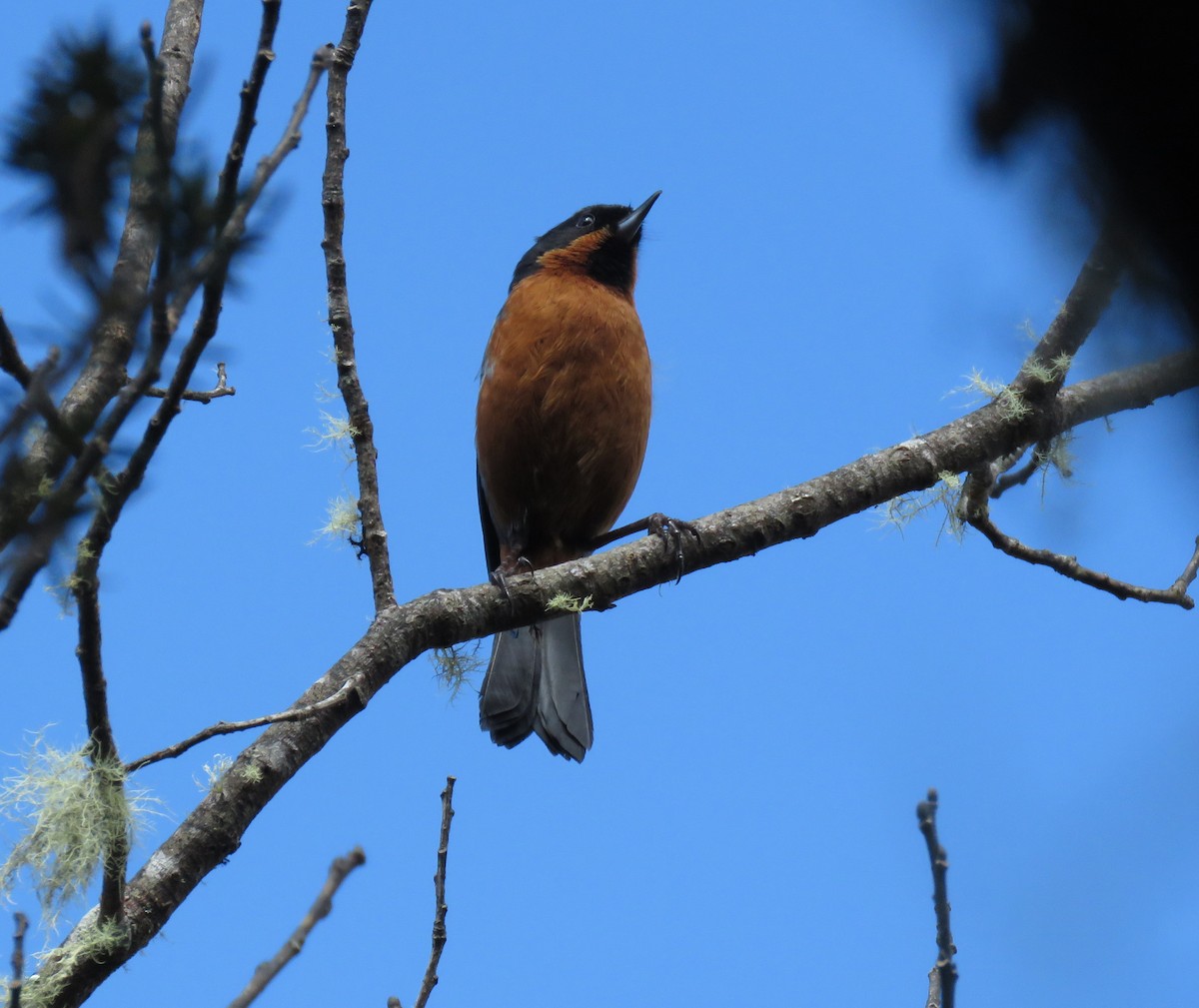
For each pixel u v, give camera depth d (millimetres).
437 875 5594
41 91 3012
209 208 3260
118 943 4969
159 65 3031
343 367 6926
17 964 4203
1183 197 1854
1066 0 1776
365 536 6859
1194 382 2178
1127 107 1807
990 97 1905
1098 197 1918
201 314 3957
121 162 3127
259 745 5906
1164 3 1724
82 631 4480
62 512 3529
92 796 4809
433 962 5438
